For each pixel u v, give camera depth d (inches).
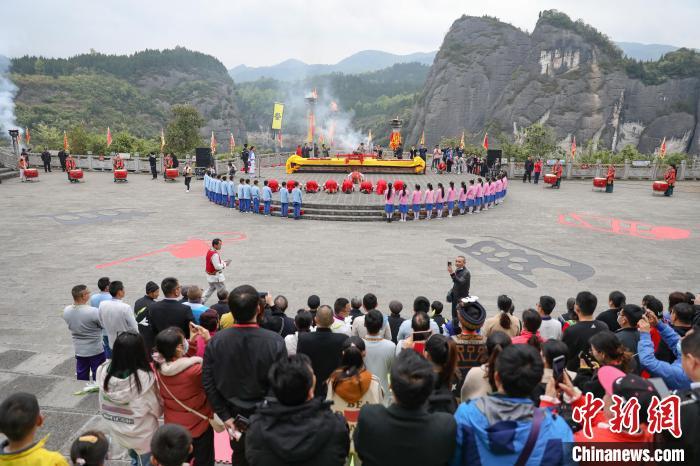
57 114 5044.3
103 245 695.1
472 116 5206.7
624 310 231.5
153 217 895.1
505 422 114.3
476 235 796.0
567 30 4891.7
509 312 285.9
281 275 575.5
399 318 309.7
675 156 1964.8
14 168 1438.2
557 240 765.3
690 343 138.0
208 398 163.8
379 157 1692.9
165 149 2069.4
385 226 863.1
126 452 221.6
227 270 590.2
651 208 1048.8
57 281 543.2
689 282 571.2
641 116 4522.6
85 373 300.7
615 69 4628.4
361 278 568.7
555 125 4640.8
